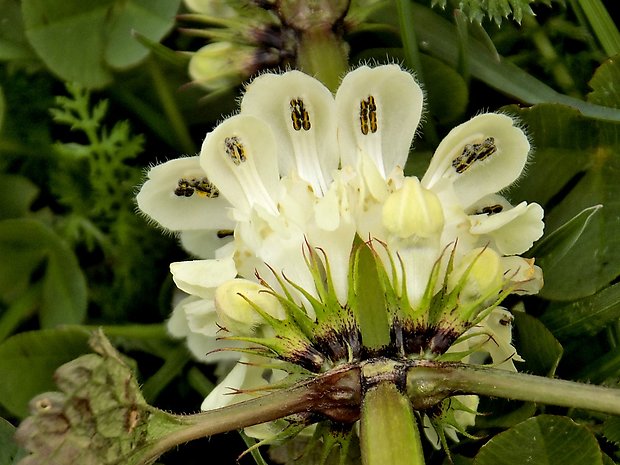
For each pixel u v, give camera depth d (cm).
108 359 12
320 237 13
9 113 17
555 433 14
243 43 15
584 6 16
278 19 15
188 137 17
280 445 15
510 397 12
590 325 15
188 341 14
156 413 12
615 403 12
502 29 17
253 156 13
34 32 16
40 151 17
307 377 13
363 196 13
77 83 16
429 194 13
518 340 15
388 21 16
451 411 13
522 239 13
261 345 13
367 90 14
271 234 13
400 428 12
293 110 14
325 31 15
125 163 17
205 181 14
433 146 16
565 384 12
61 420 12
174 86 17
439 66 16
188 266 13
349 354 12
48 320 16
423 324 12
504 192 15
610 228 15
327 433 13
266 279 13
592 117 15
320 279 12
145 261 17
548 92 16
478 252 13
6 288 16
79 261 17
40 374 15
